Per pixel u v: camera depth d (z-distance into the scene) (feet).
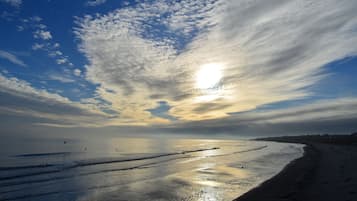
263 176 77.87
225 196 52.95
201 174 82.23
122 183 66.39
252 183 66.69
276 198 44.83
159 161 123.34
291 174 70.79
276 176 68.90
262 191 51.11
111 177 75.46
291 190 50.03
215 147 280.10
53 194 53.57
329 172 68.90
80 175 77.97
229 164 110.32
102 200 49.73
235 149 237.66
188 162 119.14
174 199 50.72
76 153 167.53
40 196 51.88
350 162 89.61
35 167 94.32
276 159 132.26
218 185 64.03
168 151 205.87
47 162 111.96
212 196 53.01
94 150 200.75
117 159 128.88
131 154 166.71
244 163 114.01
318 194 45.24
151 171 88.84
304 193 46.70
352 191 45.37
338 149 168.66
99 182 67.15
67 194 53.72
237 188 60.39
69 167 95.35
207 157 147.64
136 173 84.02
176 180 71.05
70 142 312.09
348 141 258.37
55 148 210.18
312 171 73.15
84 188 59.52
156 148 250.98
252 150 218.38
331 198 42.11
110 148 232.94
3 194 53.26
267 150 214.69
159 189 59.47
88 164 105.70
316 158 112.16
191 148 256.11
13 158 129.59
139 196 53.01
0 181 67.31
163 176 78.18
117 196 52.85
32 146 224.33
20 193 54.19
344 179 56.65
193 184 65.41
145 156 151.43
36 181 67.46
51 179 70.49
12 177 73.00
